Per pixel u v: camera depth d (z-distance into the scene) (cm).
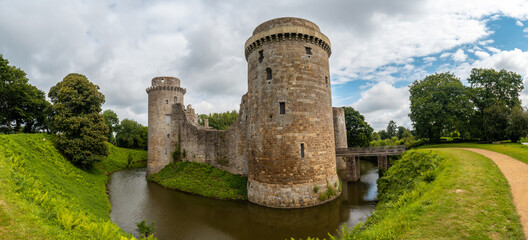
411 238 859
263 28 2512
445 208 1030
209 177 3128
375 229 1041
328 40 2558
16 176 1199
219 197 2602
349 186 3016
